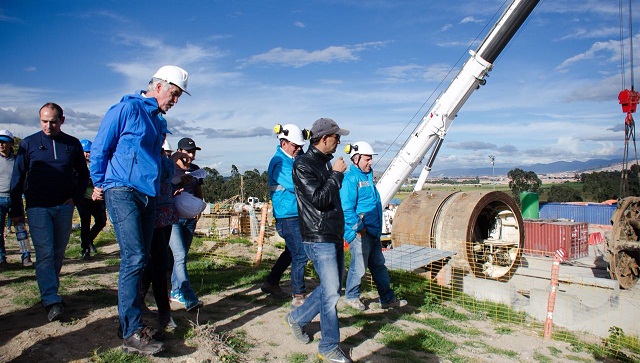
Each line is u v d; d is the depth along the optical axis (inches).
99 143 152.3
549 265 603.5
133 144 154.6
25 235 312.8
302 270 236.2
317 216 169.0
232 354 171.3
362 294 297.7
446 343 222.1
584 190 2325.3
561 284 448.5
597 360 246.1
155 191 159.0
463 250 408.5
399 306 279.9
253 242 528.7
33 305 207.5
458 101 520.1
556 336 278.1
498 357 219.3
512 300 358.3
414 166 547.8
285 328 207.0
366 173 255.3
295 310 189.2
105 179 155.3
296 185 171.3
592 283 451.8
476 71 506.3
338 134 173.0
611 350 271.6
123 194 153.1
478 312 308.5
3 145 304.0
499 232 491.5
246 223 684.7
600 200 2253.9
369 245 255.1
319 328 210.8
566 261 647.1
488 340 246.2
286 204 233.9
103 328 181.8
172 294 234.5
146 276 201.3
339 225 172.1
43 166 195.5
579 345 268.2
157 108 161.6
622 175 623.2
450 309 296.2
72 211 206.5
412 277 358.3
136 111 155.2
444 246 418.9
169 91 163.2
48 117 196.9
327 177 173.2
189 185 246.8
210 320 209.6
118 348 163.3
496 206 493.7
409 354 201.2
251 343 187.3
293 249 234.5
